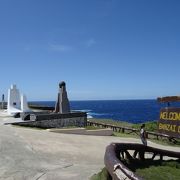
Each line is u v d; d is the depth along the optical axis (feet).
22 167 42.83
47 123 94.38
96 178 37.24
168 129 41.93
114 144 36.60
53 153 53.88
